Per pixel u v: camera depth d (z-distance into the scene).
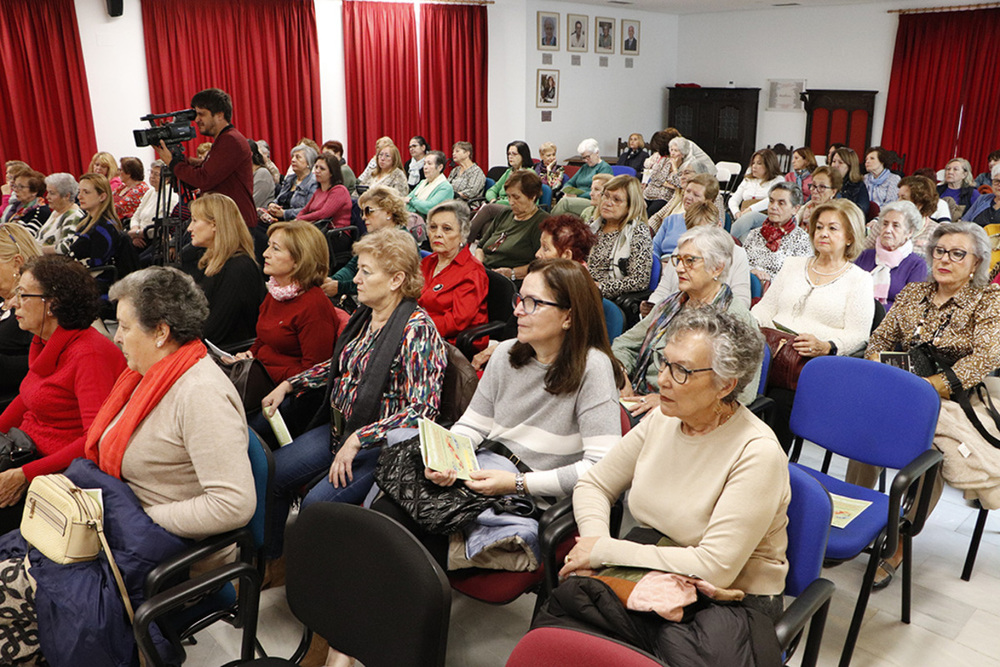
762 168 6.78
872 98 10.47
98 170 6.84
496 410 2.12
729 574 1.52
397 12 9.37
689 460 1.65
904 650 2.12
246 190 4.39
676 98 12.16
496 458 2.02
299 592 1.59
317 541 1.55
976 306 2.54
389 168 7.30
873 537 2.00
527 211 4.41
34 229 5.38
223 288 3.11
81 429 2.20
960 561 2.54
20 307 2.15
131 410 1.79
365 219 3.92
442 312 3.26
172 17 7.96
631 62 11.83
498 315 3.37
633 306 3.84
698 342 1.54
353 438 2.18
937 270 2.56
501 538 1.77
